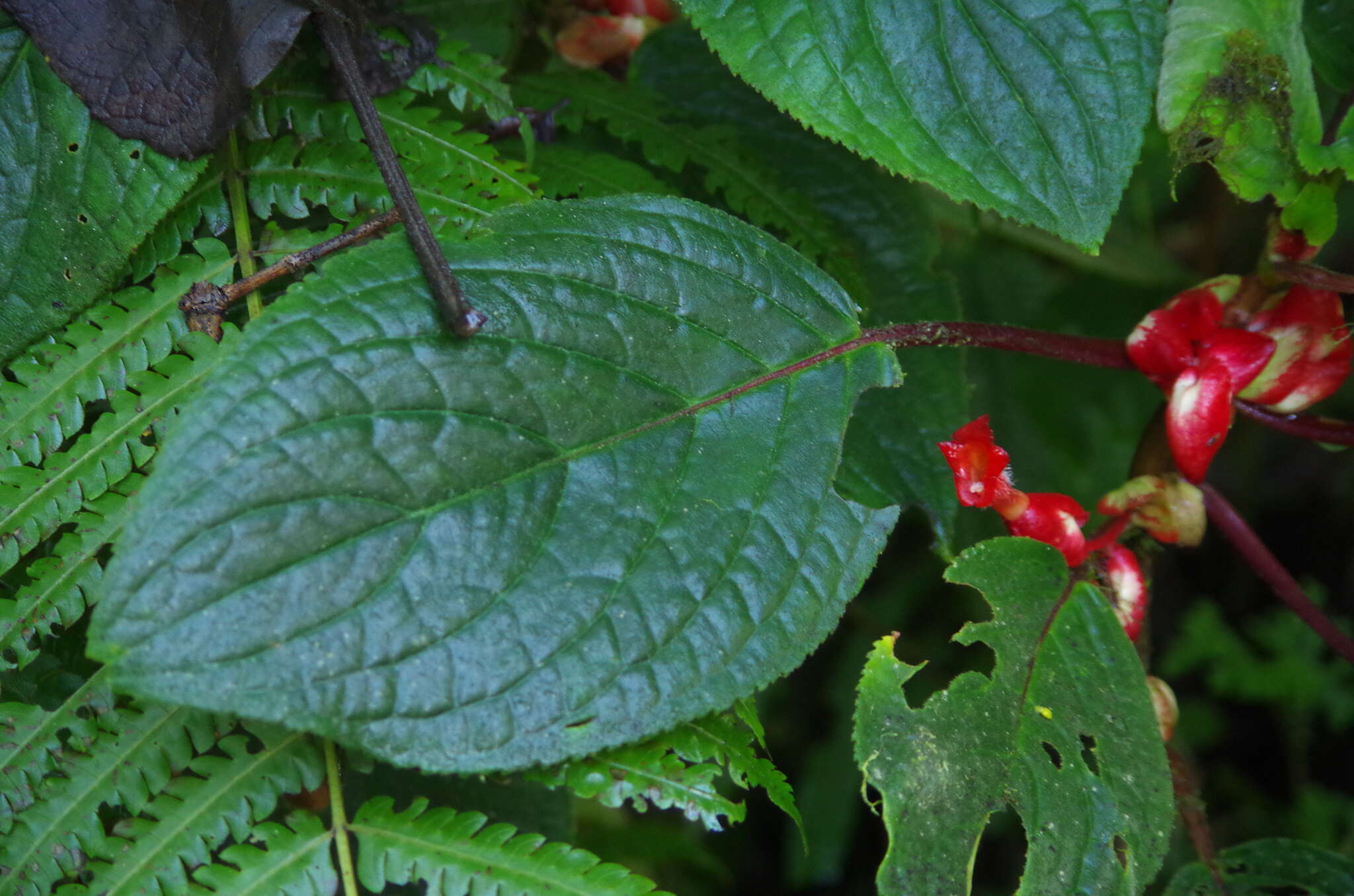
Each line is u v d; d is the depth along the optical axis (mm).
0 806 718
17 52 734
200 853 719
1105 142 741
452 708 695
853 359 743
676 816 1156
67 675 752
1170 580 1276
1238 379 763
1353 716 1095
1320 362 774
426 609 694
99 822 719
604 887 718
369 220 747
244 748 726
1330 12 795
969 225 1005
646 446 719
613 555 711
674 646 712
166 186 742
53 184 738
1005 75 741
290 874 719
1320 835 1119
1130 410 1057
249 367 690
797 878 1098
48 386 736
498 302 713
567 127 834
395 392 699
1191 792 786
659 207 734
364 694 688
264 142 757
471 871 719
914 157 741
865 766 722
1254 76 749
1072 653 745
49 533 729
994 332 766
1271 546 1274
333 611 687
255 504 684
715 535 720
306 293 700
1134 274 1070
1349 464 1227
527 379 711
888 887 714
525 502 706
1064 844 725
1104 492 1035
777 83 742
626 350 722
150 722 725
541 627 703
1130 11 744
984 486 753
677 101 863
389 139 744
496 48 902
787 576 724
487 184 762
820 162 858
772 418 732
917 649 1120
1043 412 1047
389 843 722
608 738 706
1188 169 1102
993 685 736
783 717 1217
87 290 742
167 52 736
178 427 684
